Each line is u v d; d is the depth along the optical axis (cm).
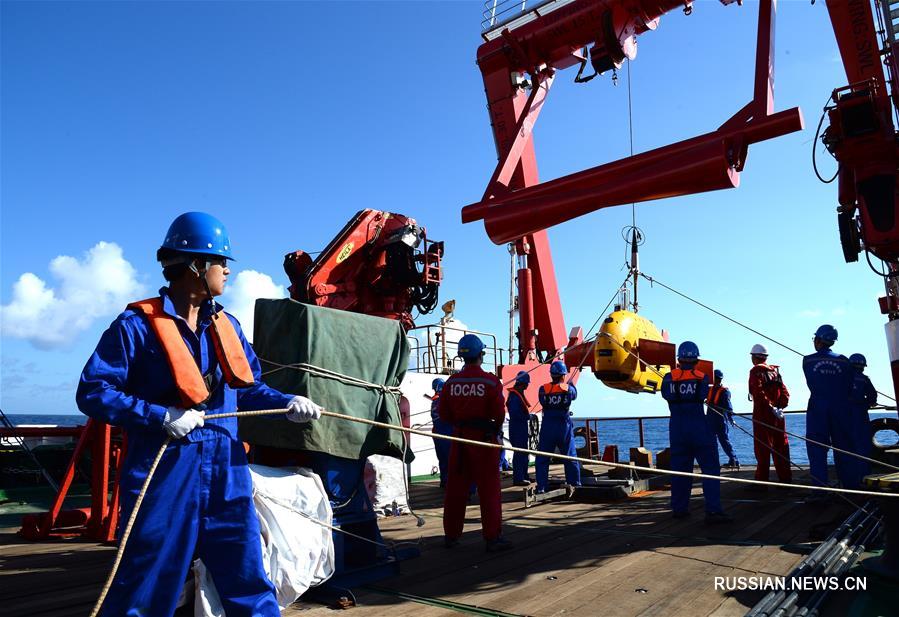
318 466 383
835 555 382
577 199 670
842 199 749
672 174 607
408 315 1146
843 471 668
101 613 216
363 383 393
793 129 564
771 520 584
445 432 969
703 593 350
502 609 328
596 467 1159
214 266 245
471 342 506
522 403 999
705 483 584
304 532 319
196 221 245
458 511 496
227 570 227
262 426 372
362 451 389
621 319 1108
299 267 1078
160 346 225
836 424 671
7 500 873
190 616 267
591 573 402
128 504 213
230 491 230
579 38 811
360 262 1095
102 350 217
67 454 999
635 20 781
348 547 405
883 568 357
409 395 1144
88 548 526
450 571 417
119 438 676
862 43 740
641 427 1234
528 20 854
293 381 366
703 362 1036
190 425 217
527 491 748
